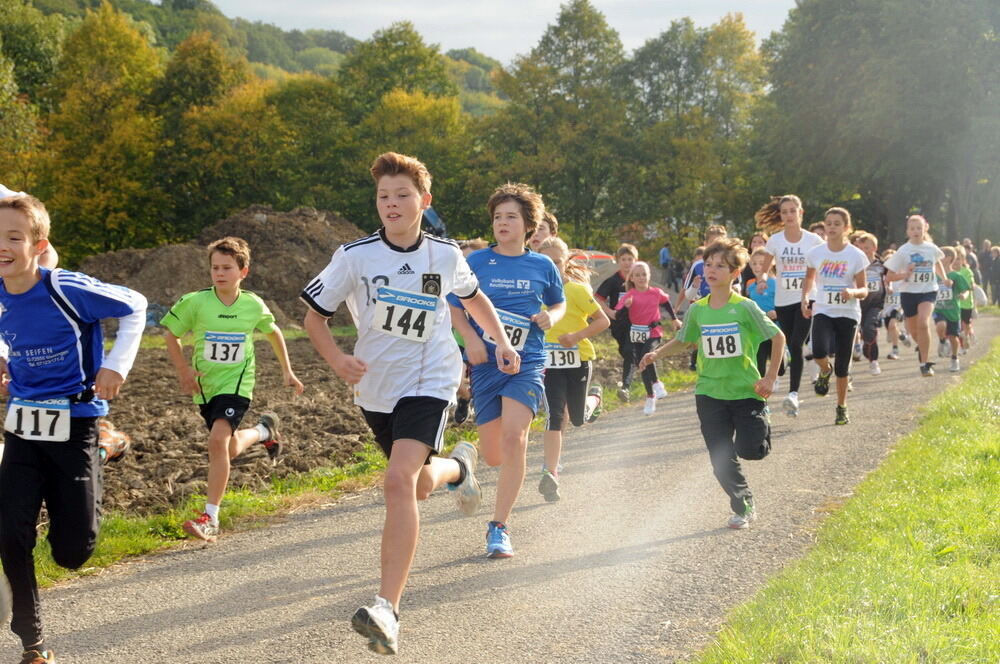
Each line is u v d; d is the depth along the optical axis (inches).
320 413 460.1
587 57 2161.7
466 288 185.0
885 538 210.4
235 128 2084.2
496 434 237.0
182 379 265.7
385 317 173.3
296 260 1310.3
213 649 169.8
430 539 240.8
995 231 1815.9
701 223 2172.7
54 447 170.4
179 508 279.1
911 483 262.7
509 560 219.6
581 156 2081.7
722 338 250.2
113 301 170.7
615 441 375.6
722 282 252.5
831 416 406.9
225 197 2138.3
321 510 280.1
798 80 1849.2
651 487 291.4
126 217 1951.3
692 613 180.4
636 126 2306.8
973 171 1711.4
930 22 1644.9
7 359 171.0
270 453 312.7
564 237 2175.2
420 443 170.1
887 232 2047.2
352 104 2348.7
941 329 601.6
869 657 145.0
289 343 910.4
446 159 2191.2
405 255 175.0
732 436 250.7
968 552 199.2
